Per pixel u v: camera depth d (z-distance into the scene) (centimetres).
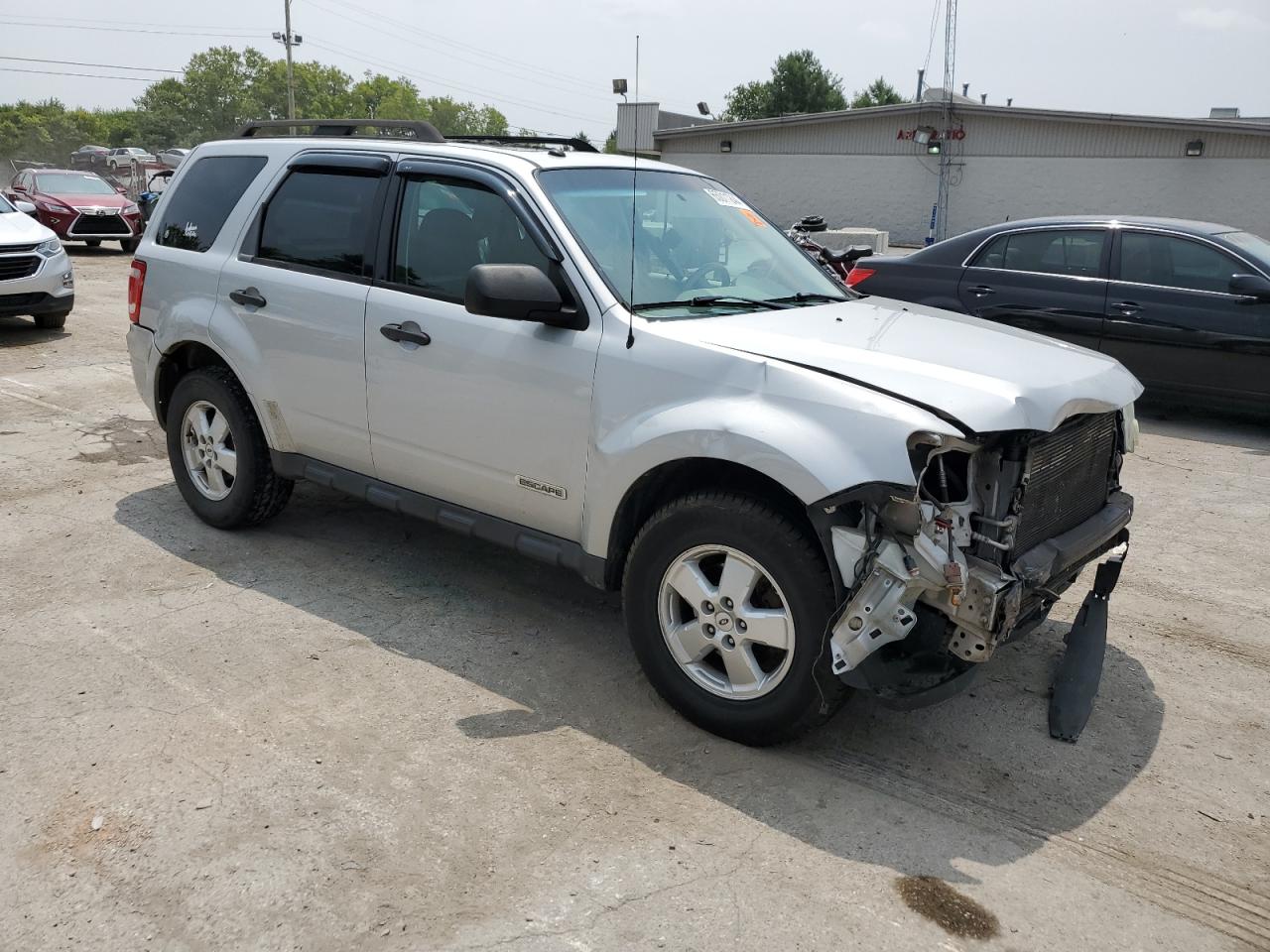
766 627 325
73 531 525
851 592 299
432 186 418
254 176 493
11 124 12962
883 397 303
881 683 307
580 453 364
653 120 3334
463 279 402
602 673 394
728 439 318
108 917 258
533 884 274
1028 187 3253
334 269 447
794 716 325
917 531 290
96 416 761
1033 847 298
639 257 388
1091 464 368
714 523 329
